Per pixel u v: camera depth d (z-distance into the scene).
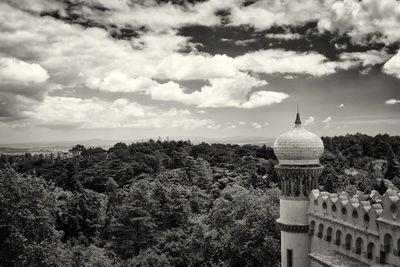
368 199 41.91
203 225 76.88
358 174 146.12
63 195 130.00
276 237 64.38
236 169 168.50
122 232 91.31
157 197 103.19
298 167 43.88
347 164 167.88
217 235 74.88
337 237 39.12
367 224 35.25
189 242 77.25
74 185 148.88
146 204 96.50
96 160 188.75
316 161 44.97
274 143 46.19
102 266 69.19
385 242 33.16
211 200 121.75
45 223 58.97
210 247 73.62
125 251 89.75
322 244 41.50
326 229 40.56
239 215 72.50
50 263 56.44
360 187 128.50
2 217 55.16
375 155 186.12
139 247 90.38
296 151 43.94
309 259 43.59
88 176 163.88
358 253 36.38
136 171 169.00
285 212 44.69
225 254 70.25
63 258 60.88
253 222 65.62
